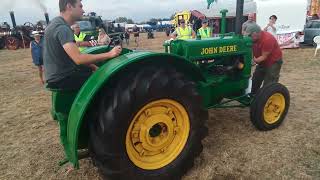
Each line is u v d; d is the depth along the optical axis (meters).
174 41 3.79
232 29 12.28
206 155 3.51
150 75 2.79
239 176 3.10
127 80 2.72
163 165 3.00
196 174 3.17
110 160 2.66
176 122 3.09
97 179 3.21
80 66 3.07
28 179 3.30
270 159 3.38
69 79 2.98
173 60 3.05
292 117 4.58
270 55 4.57
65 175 3.31
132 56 2.80
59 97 3.04
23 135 4.54
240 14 4.11
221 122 4.45
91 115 2.75
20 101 6.61
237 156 3.47
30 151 3.96
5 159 3.78
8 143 4.27
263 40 4.47
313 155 3.44
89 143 2.76
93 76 2.76
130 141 2.82
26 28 22.41
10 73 10.86
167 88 2.83
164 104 2.92
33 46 8.27
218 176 3.12
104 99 2.67
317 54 11.28
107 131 2.59
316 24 14.37
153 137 2.99
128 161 2.78
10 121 5.24
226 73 4.08
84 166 3.46
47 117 5.36
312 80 7.04
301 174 3.09
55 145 4.09
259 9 12.72
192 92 3.02
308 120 4.44
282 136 3.93
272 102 4.05
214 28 12.41
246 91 4.39
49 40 2.86
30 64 13.14
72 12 2.92
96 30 13.77
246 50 4.17
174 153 3.08
